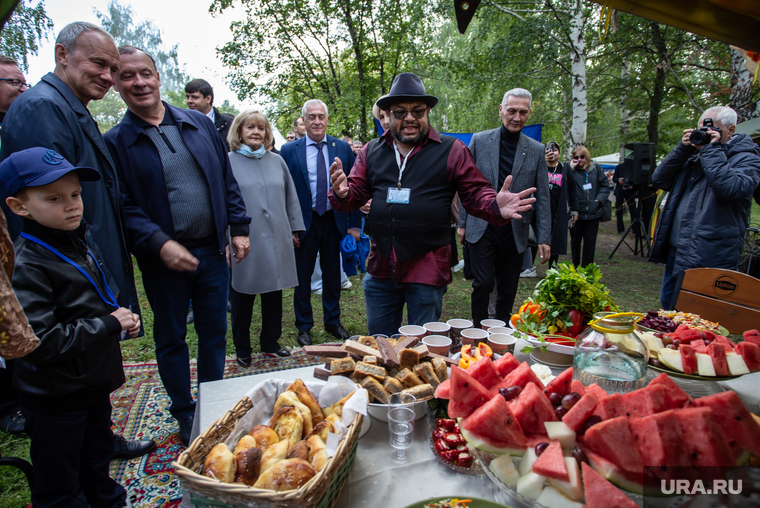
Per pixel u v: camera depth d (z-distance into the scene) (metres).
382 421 1.32
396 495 1.02
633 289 5.96
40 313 1.39
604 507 0.76
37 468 1.57
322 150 3.84
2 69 2.68
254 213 3.24
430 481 1.07
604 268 7.36
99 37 2.00
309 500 0.84
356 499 1.00
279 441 1.04
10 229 1.96
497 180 3.40
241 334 3.43
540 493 0.83
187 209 2.38
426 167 2.32
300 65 11.73
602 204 6.52
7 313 0.84
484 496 1.02
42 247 1.46
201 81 4.11
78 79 2.01
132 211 2.27
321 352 1.48
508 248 3.36
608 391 1.20
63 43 1.98
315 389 1.26
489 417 0.91
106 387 1.68
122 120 2.34
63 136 1.87
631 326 1.26
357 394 1.11
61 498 1.60
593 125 20.48
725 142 3.04
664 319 1.71
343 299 5.32
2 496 2.05
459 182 2.34
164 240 2.16
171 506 1.99
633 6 1.01
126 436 2.53
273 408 1.22
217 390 1.48
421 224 2.33
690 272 2.33
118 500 1.82
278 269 3.37
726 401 0.86
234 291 3.35
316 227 3.87
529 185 3.38
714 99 10.80
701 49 10.39
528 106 3.26
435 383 1.36
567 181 6.12
